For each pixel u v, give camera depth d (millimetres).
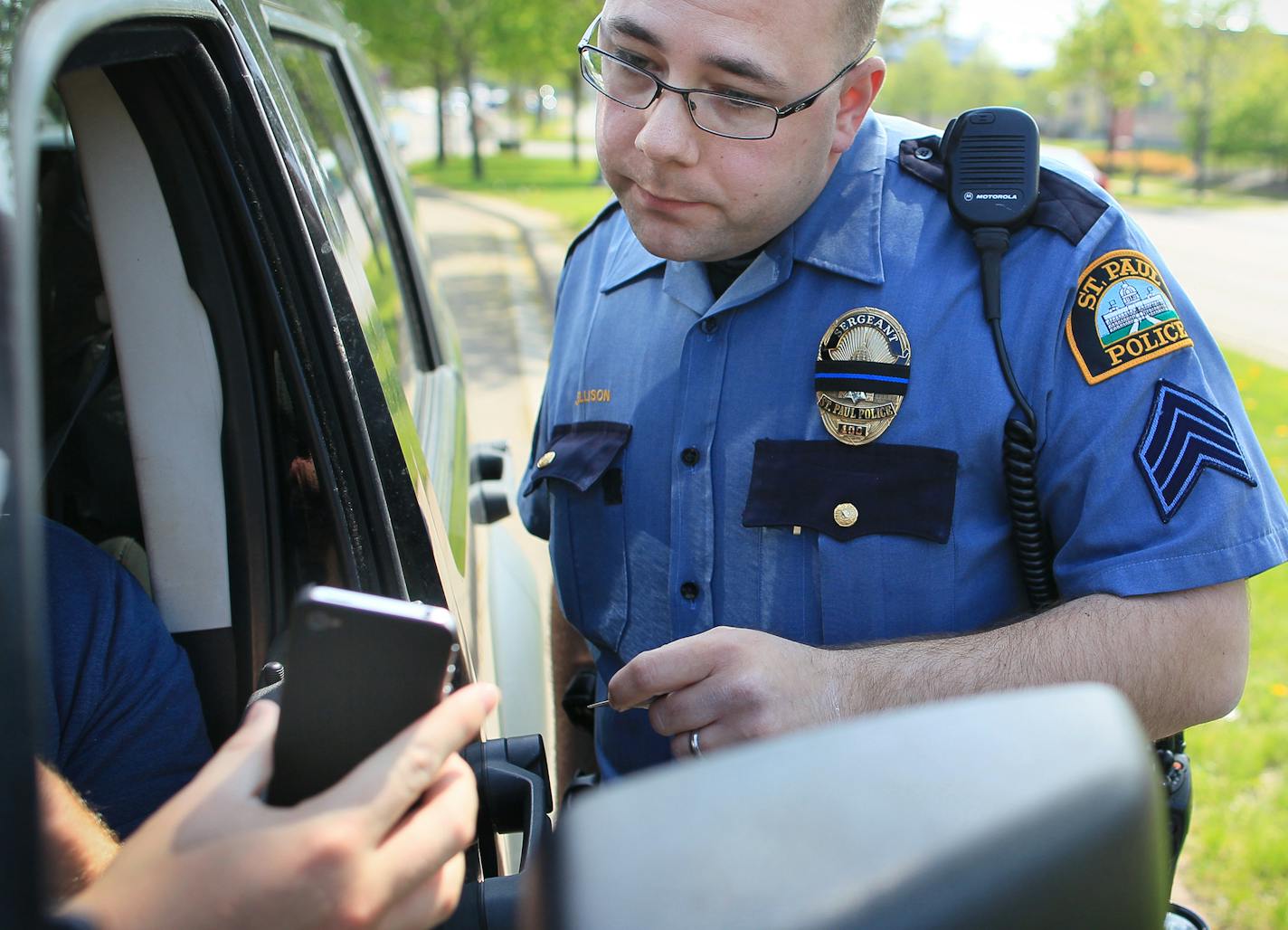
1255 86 30984
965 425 1232
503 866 1238
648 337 1401
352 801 587
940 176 1282
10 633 493
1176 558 1141
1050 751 542
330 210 1259
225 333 1118
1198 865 2596
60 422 1181
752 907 498
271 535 1155
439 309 2627
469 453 2215
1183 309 1240
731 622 1324
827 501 1260
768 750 546
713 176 1176
